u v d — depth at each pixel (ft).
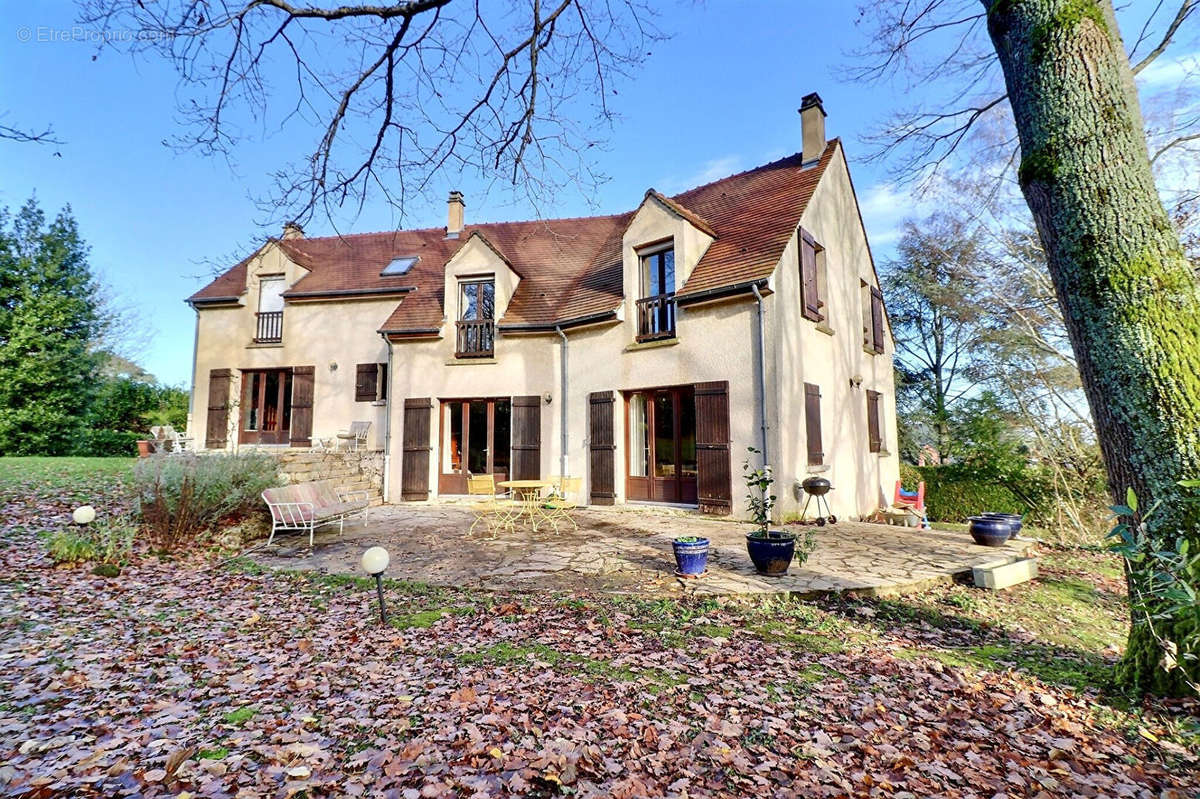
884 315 52.85
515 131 20.40
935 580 21.40
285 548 26.99
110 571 21.74
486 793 8.29
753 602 18.47
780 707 11.39
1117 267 10.74
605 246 50.14
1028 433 52.34
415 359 46.11
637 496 39.32
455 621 16.61
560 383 43.16
